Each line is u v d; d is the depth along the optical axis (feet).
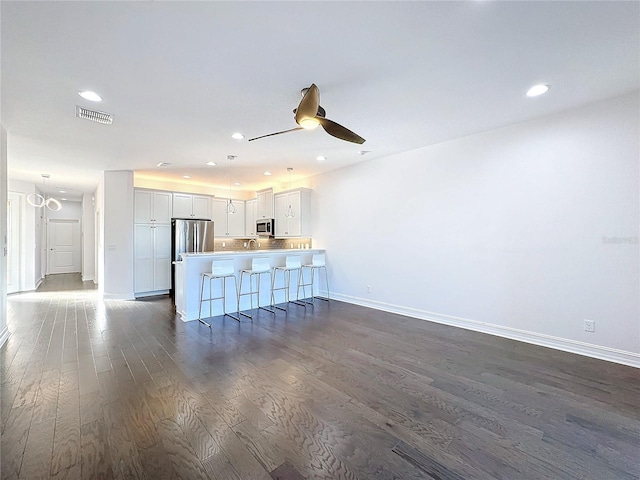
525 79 8.18
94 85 8.17
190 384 8.16
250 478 4.98
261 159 16.43
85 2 5.25
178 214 21.86
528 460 5.38
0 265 10.84
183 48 6.63
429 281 14.33
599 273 9.73
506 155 11.68
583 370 8.94
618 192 9.34
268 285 17.75
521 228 11.36
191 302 14.71
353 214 17.95
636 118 9.00
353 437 6.01
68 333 12.50
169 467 5.19
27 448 5.58
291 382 8.29
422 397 7.50
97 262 25.53
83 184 23.40
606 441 5.88
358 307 17.11
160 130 11.60
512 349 10.63
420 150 14.52
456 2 5.39
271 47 6.65
